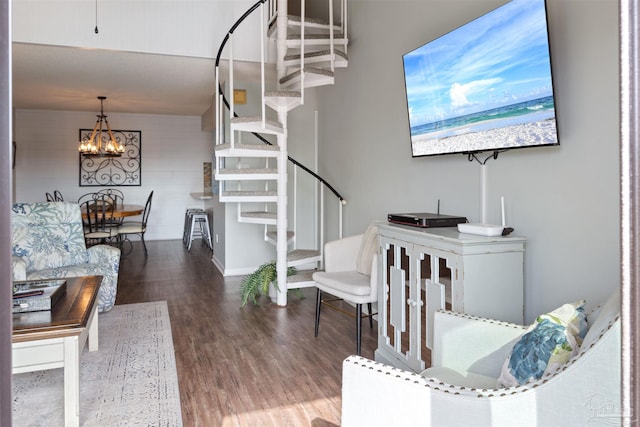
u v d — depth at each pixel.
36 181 8.46
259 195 4.61
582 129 2.16
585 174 2.16
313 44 4.52
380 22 4.01
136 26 4.52
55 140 8.55
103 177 8.87
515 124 2.38
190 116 9.34
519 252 2.37
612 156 2.03
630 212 0.51
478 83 2.59
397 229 2.83
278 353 3.21
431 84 3.00
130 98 7.27
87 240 7.92
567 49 2.23
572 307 1.53
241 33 4.85
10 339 0.46
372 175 4.22
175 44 4.64
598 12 2.08
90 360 3.04
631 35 0.50
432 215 3.01
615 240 2.02
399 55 3.72
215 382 2.73
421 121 3.16
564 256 2.28
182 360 3.07
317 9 5.48
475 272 2.27
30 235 4.00
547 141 2.21
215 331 3.68
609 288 2.05
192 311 4.27
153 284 5.40
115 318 4.02
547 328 1.45
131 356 3.12
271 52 4.95
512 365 1.48
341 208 4.73
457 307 2.29
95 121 8.75
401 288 2.81
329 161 5.25
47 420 2.28
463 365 1.84
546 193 2.37
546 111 2.20
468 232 2.51
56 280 2.97
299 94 4.02
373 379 1.43
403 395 1.37
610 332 1.12
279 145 4.48
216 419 2.31
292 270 4.79
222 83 6.00
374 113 4.16
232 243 5.94
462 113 2.75
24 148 8.38
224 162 5.75
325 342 3.45
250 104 5.81
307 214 6.00
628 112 0.51
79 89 6.51
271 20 4.79
